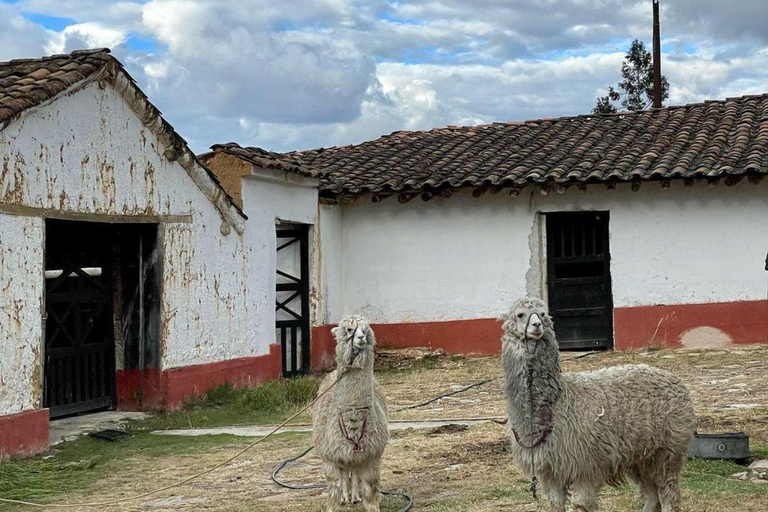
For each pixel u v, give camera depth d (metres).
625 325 19.92
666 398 7.56
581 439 7.09
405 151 22.94
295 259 19.91
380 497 9.02
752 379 15.08
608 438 7.20
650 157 19.72
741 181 19.55
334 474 8.52
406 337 21.20
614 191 20.11
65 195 12.72
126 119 13.93
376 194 20.75
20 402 11.75
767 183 19.39
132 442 12.73
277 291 19.66
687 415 7.62
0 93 11.95
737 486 8.77
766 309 19.39
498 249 20.80
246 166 16.97
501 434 11.80
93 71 12.97
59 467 11.27
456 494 9.14
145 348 14.78
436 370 19.23
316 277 20.00
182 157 14.97
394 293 21.34
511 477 9.61
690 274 19.80
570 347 20.50
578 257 20.52
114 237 14.89
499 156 21.42
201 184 15.65
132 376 14.84
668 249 19.89
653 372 7.69
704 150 19.88
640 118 23.22
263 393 15.38
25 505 9.74
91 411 14.56
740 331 19.50
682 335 19.70
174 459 11.67
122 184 13.86
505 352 7.27
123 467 11.34
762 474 9.27
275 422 14.07
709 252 19.72
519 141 22.53
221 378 16.03
